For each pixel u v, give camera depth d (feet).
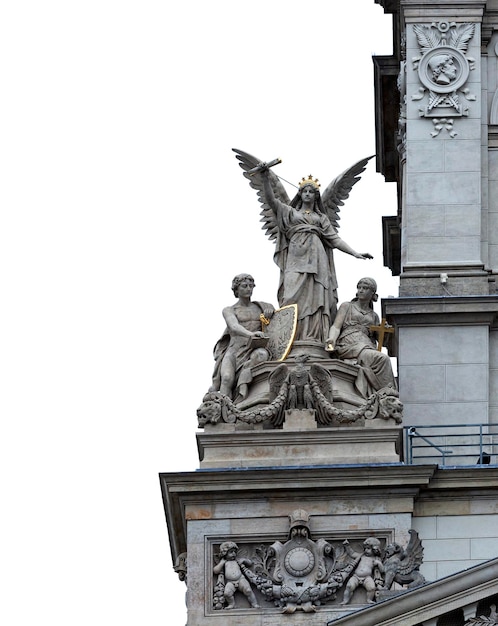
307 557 209.77
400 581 206.39
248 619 208.54
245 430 214.07
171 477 211.41
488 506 212.02
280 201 227.20
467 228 227.20
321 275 223.71
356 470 210.79
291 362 217.77
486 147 230.07
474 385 222.69
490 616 202.18
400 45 239.71
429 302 223.51
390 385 217.56
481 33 232.12
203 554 210.59
